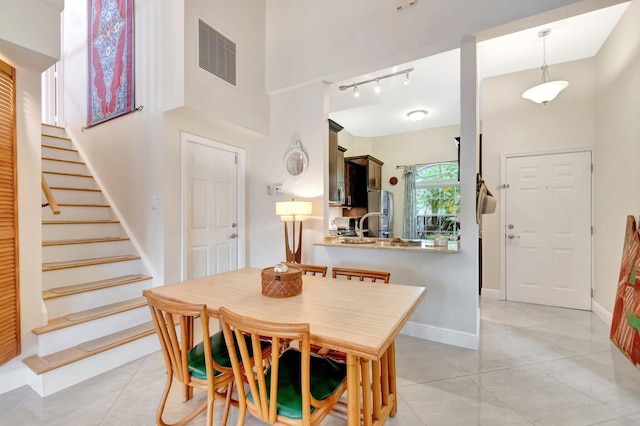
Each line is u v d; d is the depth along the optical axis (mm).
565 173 3664
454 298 2719
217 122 3346
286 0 3689
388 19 2957
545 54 3486
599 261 3352
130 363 2373
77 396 1953
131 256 3184
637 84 2555
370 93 4465
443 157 6336
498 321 3236
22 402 1886
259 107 3756
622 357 2436
